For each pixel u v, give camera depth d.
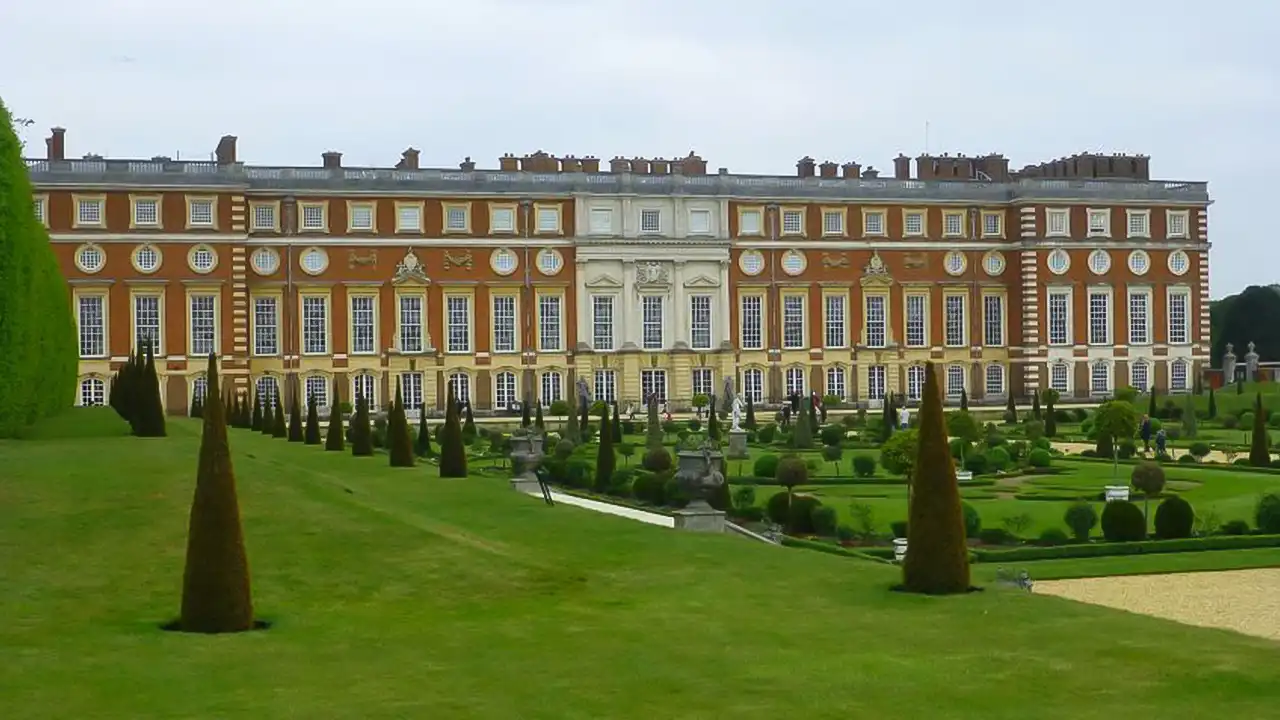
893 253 118.38
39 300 61.53
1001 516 48.41
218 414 22.28
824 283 116.62
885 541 41.31
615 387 113.12
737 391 115.12
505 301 110.94
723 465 45.84
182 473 35.53
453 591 25.38
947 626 22.89
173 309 102.81
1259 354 156.62
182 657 20.30
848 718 17.48
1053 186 119.88
